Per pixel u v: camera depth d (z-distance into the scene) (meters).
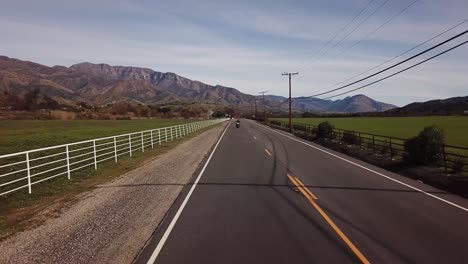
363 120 111.00
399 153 25.41
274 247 7.59
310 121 106.50
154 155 25.52
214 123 93.06
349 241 8.00
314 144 36.72
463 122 85.69
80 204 11.47
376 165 22.19
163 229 8.89
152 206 11.22
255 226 9.08
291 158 24.27
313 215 10.17
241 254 7.20
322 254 7.21
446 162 19.39
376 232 8.68
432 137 20.08
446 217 10.17
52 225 9.25
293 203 11.61
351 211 10.68
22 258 7.06
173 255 7.16
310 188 14.16
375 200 12.23
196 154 26.22
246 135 49.69
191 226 9.11
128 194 12.98
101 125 77.12
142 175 17.09
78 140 39.31
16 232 8.75
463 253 7.36
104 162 21.69
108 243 7.88
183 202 11.73
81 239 8.15
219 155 25.72
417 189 14.38
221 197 12.48
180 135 45.19
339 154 27.20
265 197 12.48
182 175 17.12
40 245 7.78
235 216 10.03
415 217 10.12
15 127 68.31
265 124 97.50
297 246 7.66
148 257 7.07
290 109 65.19
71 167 20.06
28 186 13.17
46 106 156.38
